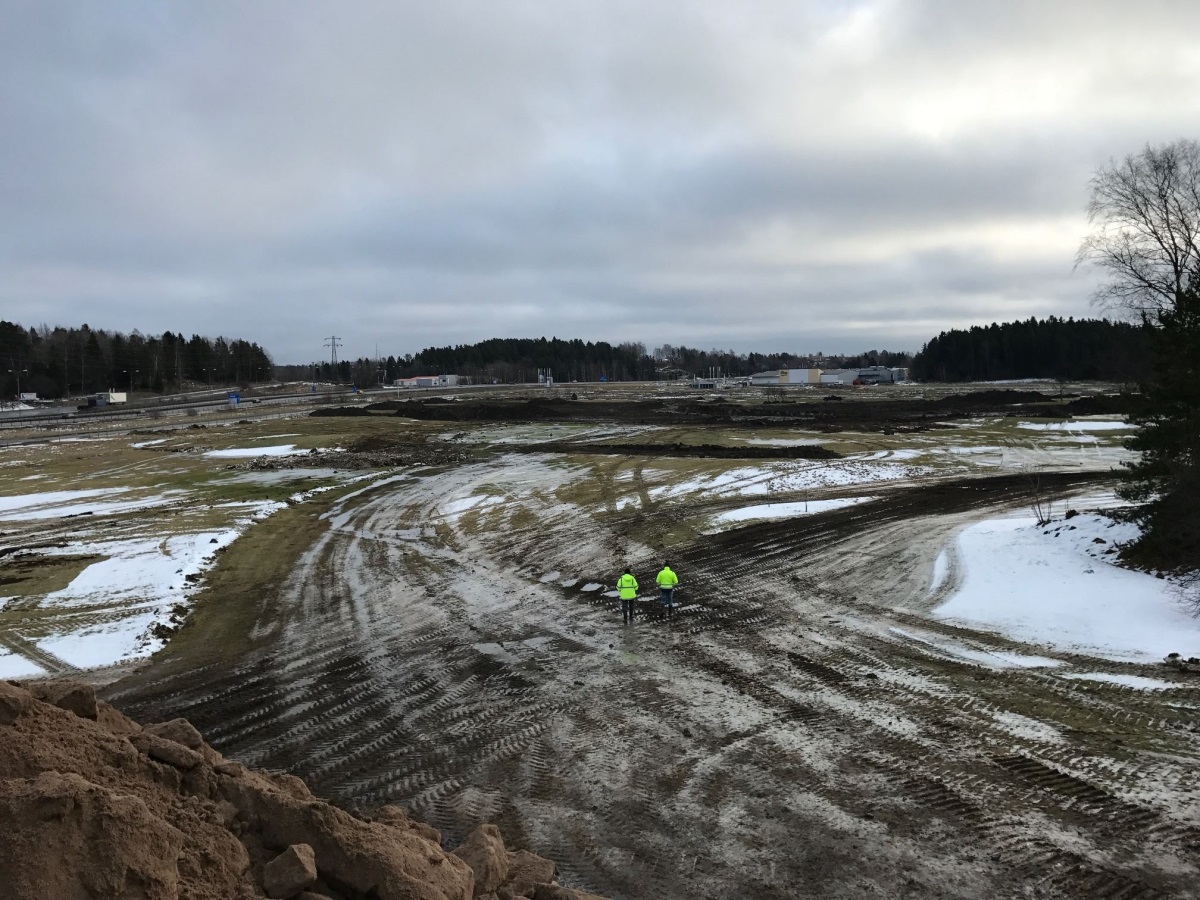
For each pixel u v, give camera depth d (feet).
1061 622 49.34
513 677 43.39
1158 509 58.29
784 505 94.89
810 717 36.70
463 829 27.81
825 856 25.49
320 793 30.71
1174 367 59.67
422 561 73.10
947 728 34.91
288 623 54.54
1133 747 32.30
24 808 15.10
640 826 27.71
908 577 61.93
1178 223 96.63
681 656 46.09
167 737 22.48
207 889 16.52
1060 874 24.06
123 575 66.74
